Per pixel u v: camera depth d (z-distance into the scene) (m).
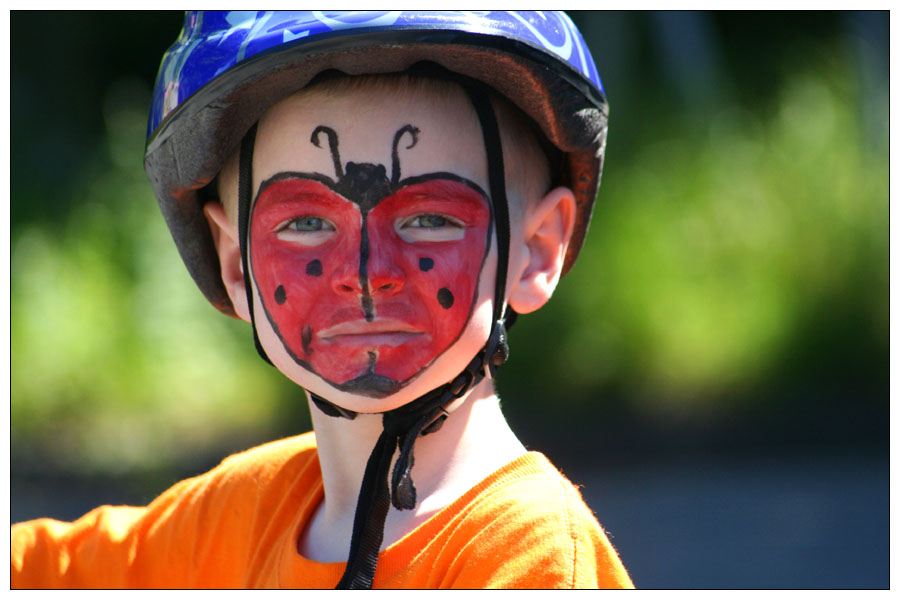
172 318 15.93
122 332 15.62
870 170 17.47
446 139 3.56
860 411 16.36
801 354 16.97
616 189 16.70
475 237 3.57
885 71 17.45
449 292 3.50
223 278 4.05
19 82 16.55
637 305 16.44
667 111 16.97
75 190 16.39
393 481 3.41
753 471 14.08
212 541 4.34
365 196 3.50
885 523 11.45
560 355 16.22
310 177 3.54
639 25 16.66
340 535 3.83
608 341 16.33
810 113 17.78
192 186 3.84
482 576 3.38
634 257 16.53
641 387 16.42
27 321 15.15
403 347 3.48
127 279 15.98
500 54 3.48
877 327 17.06
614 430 15.88
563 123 3.74
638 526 11.66
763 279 16.98
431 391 3.55
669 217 16.75
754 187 17.14
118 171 16.59
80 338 15.35
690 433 15.88
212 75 3.53
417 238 3.53
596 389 16.30
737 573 9.95
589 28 16.62
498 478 3.62
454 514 3.57
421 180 3.53
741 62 17.78
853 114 17.50
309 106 3.55
